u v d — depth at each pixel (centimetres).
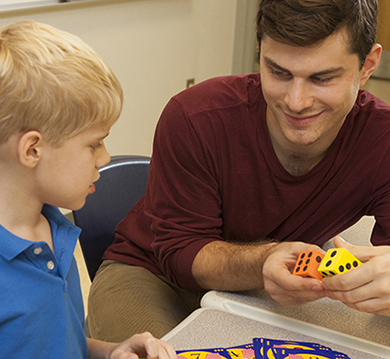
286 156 112
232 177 117
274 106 101
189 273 111
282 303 95
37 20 222
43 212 81
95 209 134
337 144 112
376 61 104
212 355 82
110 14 253
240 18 335
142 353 86
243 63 350
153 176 121
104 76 72
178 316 121
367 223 138
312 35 88
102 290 126
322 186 116
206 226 117
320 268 85
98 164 77
